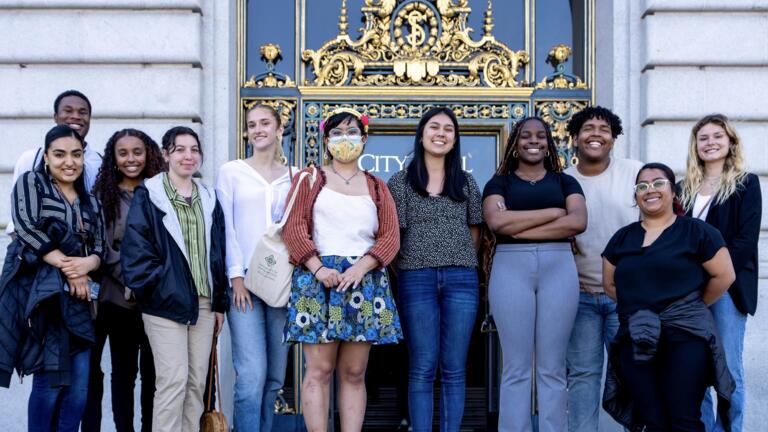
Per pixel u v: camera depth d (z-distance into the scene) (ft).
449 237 16.12
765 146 20.26
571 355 17.16
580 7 22.65
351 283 15.15
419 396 15.94
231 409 20.53
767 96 20.40
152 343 15.24
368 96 22.22
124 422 16.69
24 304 14.90
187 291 15.20
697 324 14.17
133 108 20.30
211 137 20.88
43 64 20.39
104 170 16.55
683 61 20.42
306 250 15.26
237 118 22.02
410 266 16.10
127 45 20.36
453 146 16.57
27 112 20.25
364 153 22.38
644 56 20.63
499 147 22.38
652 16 20.54
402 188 16.46
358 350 15.62
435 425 21.83
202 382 15.75
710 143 16.24
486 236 16.85
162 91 20.35
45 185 15.25
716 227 15.98
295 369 21.52
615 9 21.07
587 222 16.79
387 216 15.72
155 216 15.25
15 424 19.63
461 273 16.11
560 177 16.72
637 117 20.86
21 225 14.83
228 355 20.36
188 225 15.53
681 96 20.39
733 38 20.45
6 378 14.66
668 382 14.25
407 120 22.22
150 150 16.83
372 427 21.89
